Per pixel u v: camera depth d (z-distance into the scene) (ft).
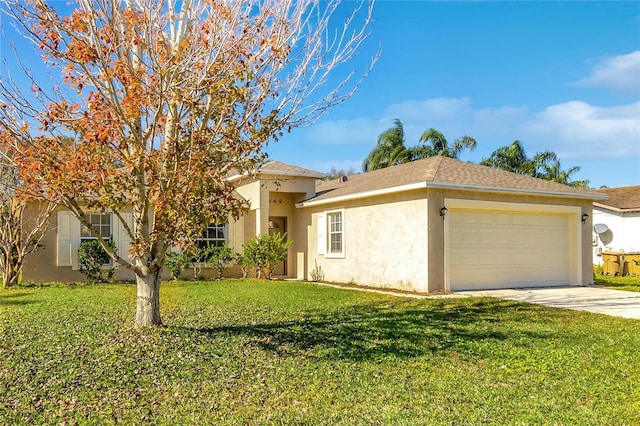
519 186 45.85
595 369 18.97
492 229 45.14
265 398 15.72
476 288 43.88
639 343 23.15
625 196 86.53
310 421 13.83
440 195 41.70
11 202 44.52
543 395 16.03
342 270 52.26
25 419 13.89
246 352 21.11
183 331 24.20
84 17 19.75
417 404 15.19
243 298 37.93
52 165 19.75
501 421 13.76
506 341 23.49
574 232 49.44
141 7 21.49
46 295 38.65
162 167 20.72
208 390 16.43
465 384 17.13
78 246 50.14
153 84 20.68
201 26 21.61
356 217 50.26
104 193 20.33
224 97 21.44
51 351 20.56
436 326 27.04
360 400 15.56
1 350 20.67
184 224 20.83
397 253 44.37
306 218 59.57
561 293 41.75
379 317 29.89
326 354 21.04
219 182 21.95
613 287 47.03
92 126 19.61
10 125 19.76
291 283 50.26
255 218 59.11
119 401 15.38
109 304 33.55
